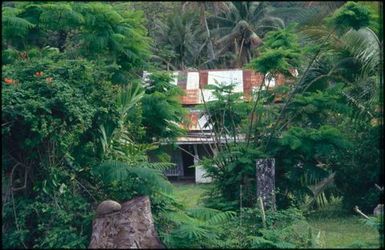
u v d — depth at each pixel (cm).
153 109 1404
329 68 1625
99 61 1201
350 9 1416
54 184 1010
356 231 1220
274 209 1237
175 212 1077
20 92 966
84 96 1034
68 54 1309
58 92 983
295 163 1448
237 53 3195
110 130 1082
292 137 1403
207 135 1783
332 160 1511
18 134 994
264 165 1265
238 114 1488
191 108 2106
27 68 1020
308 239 1031
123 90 1253
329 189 1536
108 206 914
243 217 1126
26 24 1284
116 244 895
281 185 1448
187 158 2359
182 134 1482
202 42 3428
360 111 1513
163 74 1474
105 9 1360
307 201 1518
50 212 991
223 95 1490
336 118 1562
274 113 1491
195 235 973
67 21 1338
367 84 1545
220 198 1447
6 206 1001
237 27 3222
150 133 1425
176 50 3250
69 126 1007
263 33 3319
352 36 1567
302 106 1456
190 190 1992
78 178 1069
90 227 988
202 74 2325
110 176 1015
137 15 1484
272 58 1391
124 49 1393
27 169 1019
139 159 1155
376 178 1470
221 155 1465
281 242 1003
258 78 2100
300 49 1468
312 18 1844
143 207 926
